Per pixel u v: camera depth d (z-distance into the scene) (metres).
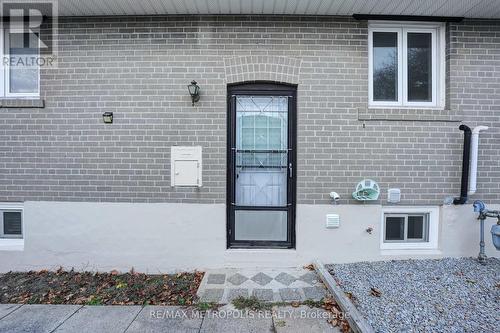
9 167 4.73
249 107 4.79
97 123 4.70
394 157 4.70
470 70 4.76
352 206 4.69
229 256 4.66
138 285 4.28
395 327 3.14
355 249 4.70
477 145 4.64
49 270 4.72
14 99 4.72
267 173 4.82
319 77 4.66
